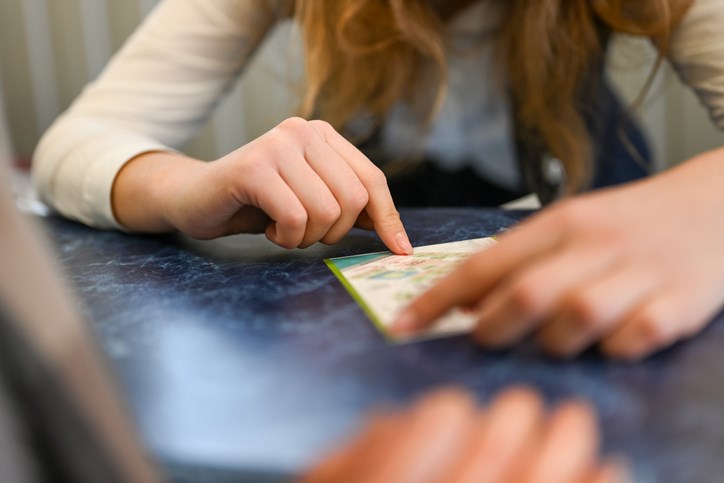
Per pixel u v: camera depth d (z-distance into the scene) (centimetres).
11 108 146
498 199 89
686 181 45
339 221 53
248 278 49
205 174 54
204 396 37
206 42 78
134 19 138
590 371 38
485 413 33
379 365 39
